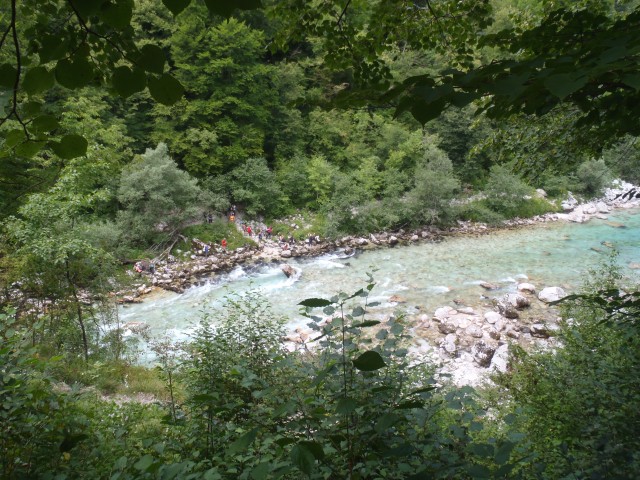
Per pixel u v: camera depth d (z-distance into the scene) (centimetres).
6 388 243
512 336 1270
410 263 2072
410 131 3262
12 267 1014
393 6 295
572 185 3061
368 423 182
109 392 843
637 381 299
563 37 173
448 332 1323
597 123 167
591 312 598
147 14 2631
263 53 3038
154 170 2061
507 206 2775
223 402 272
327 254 2291
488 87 110
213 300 1703
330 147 3177
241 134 2931
